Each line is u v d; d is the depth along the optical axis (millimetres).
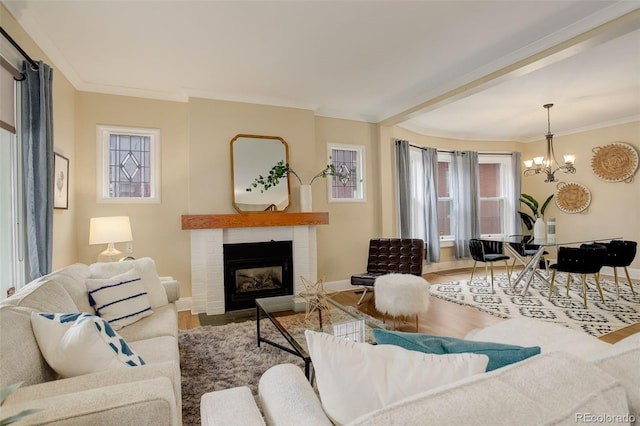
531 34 2832
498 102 4633
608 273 5668
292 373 1082
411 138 5891
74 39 2770
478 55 3191
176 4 2334
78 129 3641
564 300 4070
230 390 1070
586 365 741
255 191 4223
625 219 5543
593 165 5895
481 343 975
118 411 954
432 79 3748
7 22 2266
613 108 4938
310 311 2736
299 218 4309
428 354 863
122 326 2168
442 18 2576
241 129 4207
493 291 4590
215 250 3955
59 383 1135
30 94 2334
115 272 2512
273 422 883
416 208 5996
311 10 2439
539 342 1542
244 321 3580
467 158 6352
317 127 4879
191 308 3949
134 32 2682
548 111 5023
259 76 3594
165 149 4020
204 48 2963
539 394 654
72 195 3494
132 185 3932
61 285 1869
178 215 4059
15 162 2285
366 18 2557
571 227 6215
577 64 3459
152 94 3939
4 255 2207
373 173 5273
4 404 1006
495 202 6832
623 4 2414
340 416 833
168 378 1160
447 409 602
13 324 1242
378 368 838
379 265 4418
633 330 3055
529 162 5387
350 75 3615
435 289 4766
